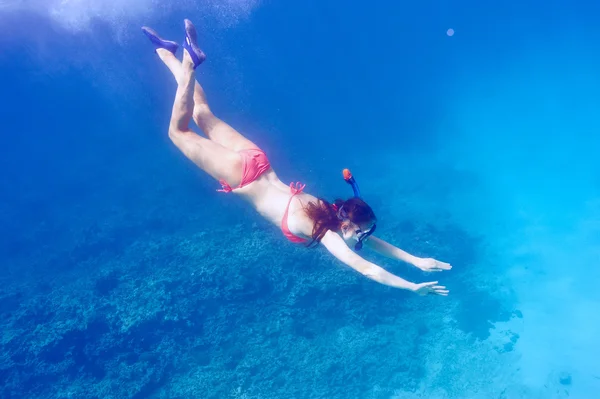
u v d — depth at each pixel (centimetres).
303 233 358
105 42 3281
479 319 1253
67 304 1248
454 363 1139
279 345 1153
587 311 1248
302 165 2397
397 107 3900
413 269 1348
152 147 2833
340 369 1110
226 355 1134
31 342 1116
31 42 2938
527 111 3462
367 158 2688
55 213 2114
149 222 1739
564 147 2512
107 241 1636
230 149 408
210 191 1955
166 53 440
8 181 2648
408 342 1177
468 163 2481
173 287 1255
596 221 1631
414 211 1858
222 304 1227
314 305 1223
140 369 1090
